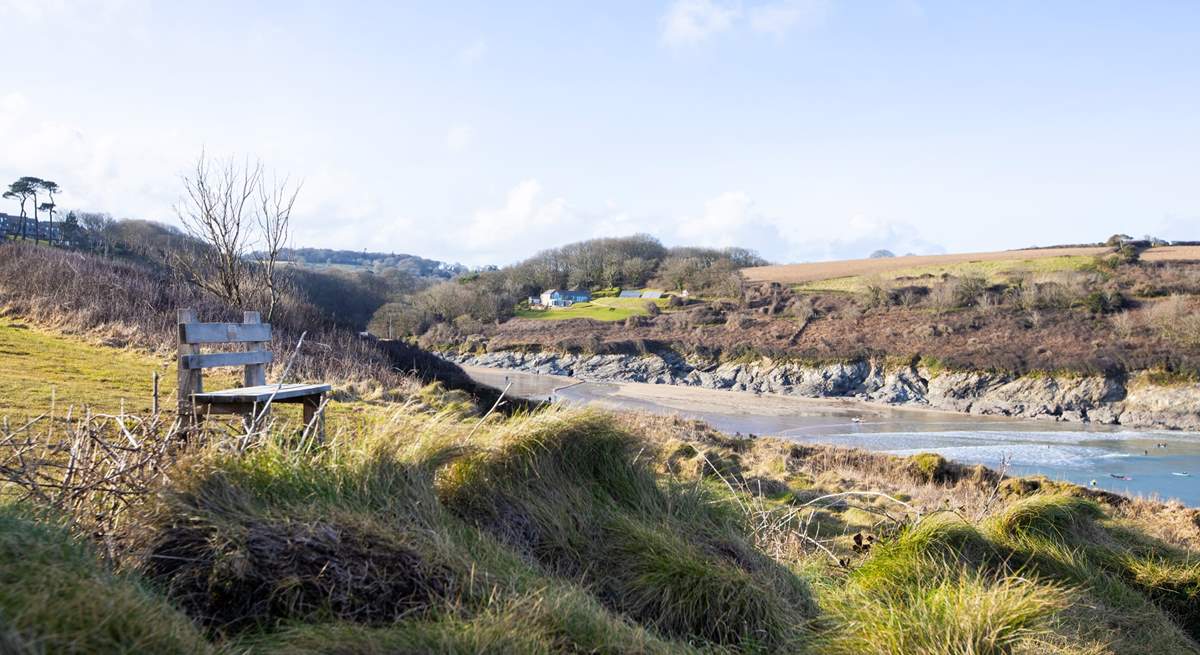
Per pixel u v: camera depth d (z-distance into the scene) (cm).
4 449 514
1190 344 5091
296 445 452
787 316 7462
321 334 2253
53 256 2309
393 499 409
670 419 2059
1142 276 7025
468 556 386
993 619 392
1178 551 655
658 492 545
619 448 545
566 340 7188
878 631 400
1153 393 4656
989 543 579
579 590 392
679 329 7594
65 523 338
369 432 466
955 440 3656
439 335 8288
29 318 1783
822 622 448
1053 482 1598
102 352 1518
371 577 341
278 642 293
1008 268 8000
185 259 2277
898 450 3281
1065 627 438
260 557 332
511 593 357
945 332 6269
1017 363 5234
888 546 561
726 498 621
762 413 4509
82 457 433
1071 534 628
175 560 333
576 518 477
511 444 503
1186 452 3375
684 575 426
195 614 311
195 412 558
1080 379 4947
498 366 7062
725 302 8400
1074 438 3809
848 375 5772
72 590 258
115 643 245
